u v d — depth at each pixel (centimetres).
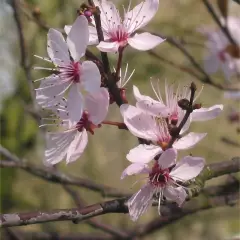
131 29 23
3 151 33
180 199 22
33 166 32
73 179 32
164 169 22
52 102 23
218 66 37
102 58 22
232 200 29
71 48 22
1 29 60
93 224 33
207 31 38
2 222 21
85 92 23
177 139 22
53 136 23
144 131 22
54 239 35
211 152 63
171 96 23
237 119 42
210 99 60
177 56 61
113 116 41
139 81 62
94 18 22
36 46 45
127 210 22
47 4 50
